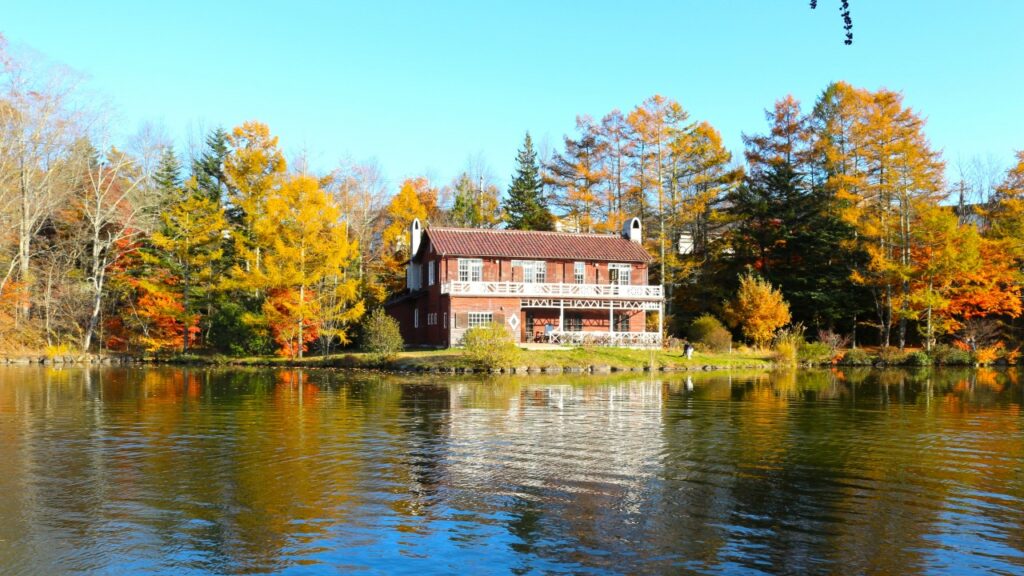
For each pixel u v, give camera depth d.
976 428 20.16
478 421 20.83
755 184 62.78
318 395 27.84
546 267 53.53
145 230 55.06
